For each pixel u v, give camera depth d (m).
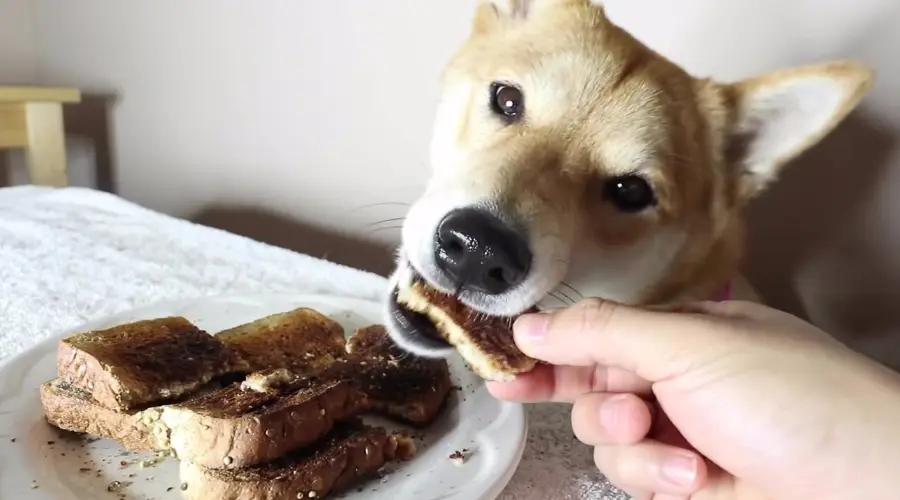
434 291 0.24
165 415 0.23
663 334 0.19
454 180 0.24
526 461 0.26
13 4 0.67
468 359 0.24
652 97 0.27
